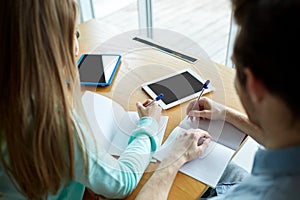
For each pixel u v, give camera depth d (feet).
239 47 1.30
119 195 2.36
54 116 1.83
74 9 1.87
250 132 2.80
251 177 1.61
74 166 2.05
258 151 1.56
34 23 1.66
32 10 1.65
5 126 1.86
